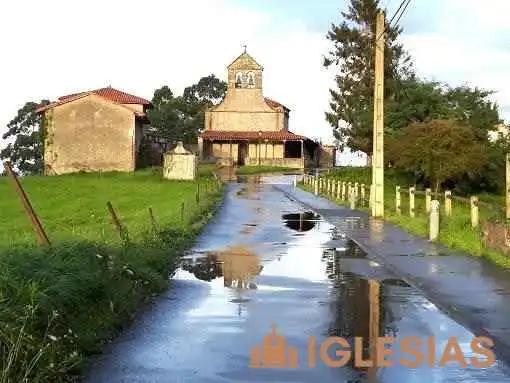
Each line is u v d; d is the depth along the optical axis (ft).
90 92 196.75
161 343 27.02
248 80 259.80
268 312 32.60
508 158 50.60
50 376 21.53
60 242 37.22
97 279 30.50
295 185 161.48
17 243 39.14
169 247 50.57
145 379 22.57
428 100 163.43
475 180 146.72
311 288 38.93
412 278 41.11
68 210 109.70
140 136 209.46
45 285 26.55
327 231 70.28
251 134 252.83
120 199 126.41
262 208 100.07
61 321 25.58
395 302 35.06
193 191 129.90
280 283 40.55
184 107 368.68
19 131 297.74
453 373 23.34
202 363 24.34
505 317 31.14
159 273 40.60
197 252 53.83
